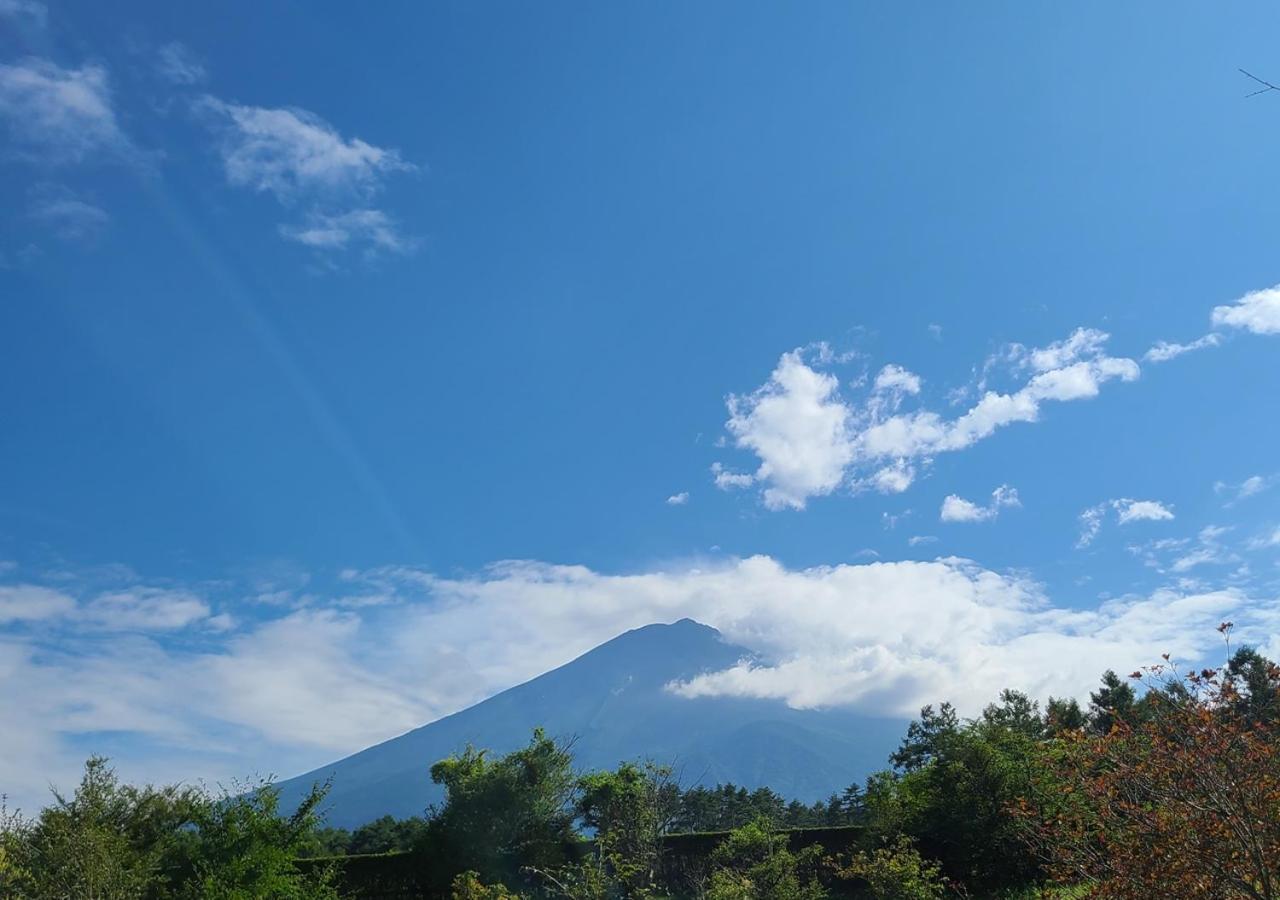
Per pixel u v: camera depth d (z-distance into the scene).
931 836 22.83
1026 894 18.97
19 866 16.94
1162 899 7.90
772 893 18.58
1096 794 8.59
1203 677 8.37
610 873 23.34
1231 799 7.61
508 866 28.22
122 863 18.83
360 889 28.33
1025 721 31.45
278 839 20.23
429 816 30.67
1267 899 7.36
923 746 37.12
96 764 20.91
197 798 20.44
